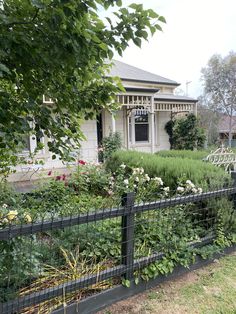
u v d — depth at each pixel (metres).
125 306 2.36
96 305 2.27
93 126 10.51
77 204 3.85
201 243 3.15
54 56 1.83
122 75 12.81
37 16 1.69
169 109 13.21
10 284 1.99
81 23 1.71
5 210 2.38
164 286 2.68
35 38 1.76
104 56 1.91
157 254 2.73
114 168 5.80
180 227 3.12
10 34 1.71
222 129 28.39
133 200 2.51
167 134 13.85
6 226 1.92
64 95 2.23
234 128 27.38
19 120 2.02
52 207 3.62
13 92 2.25
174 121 13.71
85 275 2.30
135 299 2.46
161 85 14.31
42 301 2.03
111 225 2.88
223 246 3.31
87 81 2.15
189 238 3.13
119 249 2.66
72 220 2.13
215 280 2.81
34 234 2.13
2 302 1.89
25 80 2.09
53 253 2.46
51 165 8.47
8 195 3.59
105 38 1.84
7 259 1.92
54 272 2.29
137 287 2.54
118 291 2.41
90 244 2.62
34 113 2.20
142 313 2.28
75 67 1.96
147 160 5.08
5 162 3.41
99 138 11.17
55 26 1.67
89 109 2.40
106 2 1.68
